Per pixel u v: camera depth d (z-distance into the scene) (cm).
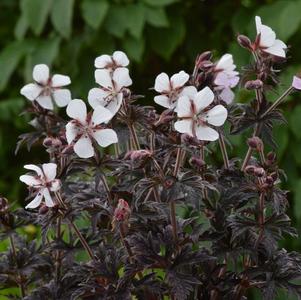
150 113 81
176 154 84
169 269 77
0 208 83
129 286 77
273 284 79
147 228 80
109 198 80
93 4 150
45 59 157
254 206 80
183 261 77
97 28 149
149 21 152
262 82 81
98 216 79
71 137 76
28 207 78
